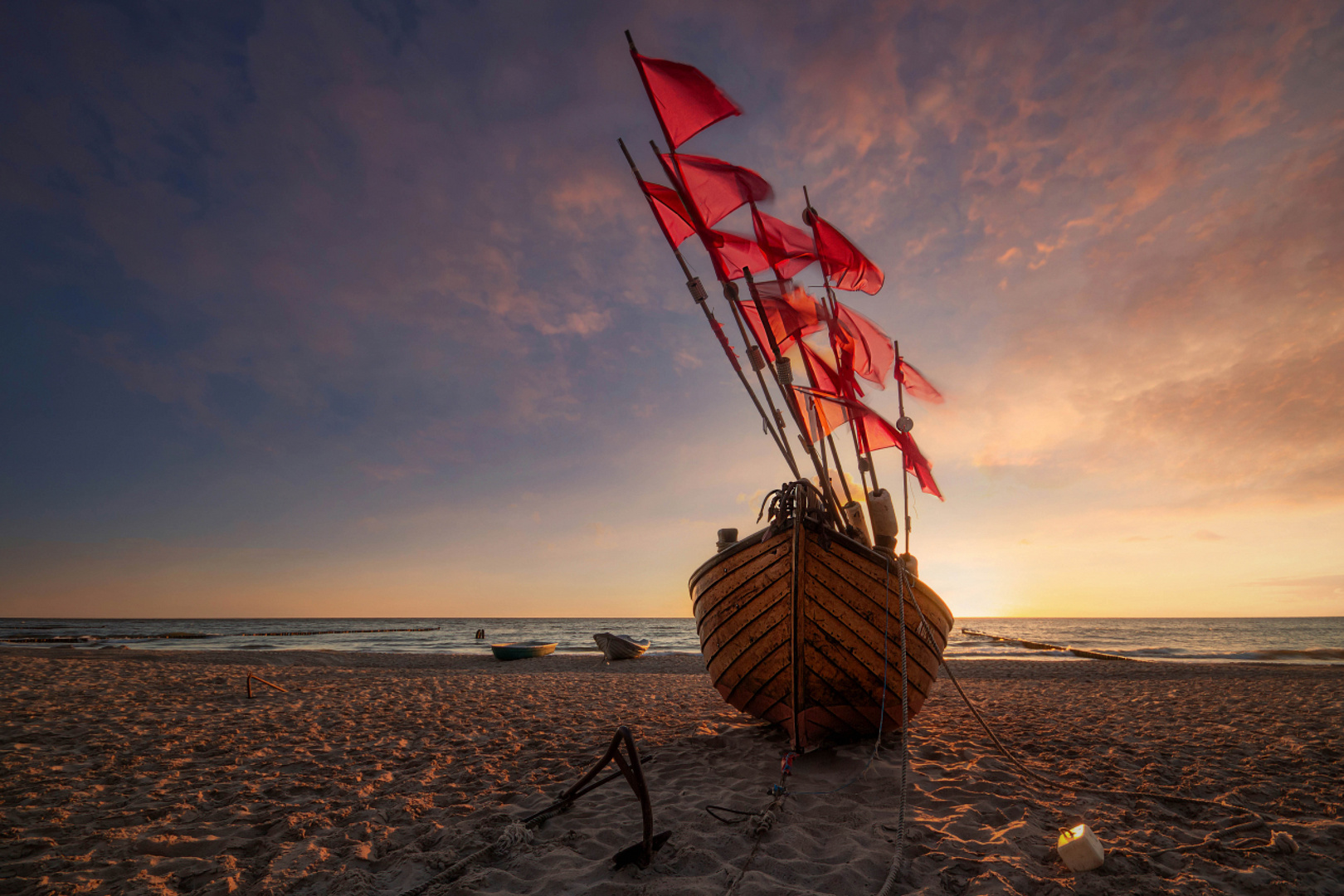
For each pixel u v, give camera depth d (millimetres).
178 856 3850
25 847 3854
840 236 5727
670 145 5125
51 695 10750
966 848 3709
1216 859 3531
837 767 5664
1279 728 7863
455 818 4457
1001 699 11078
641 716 9102
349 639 48125
